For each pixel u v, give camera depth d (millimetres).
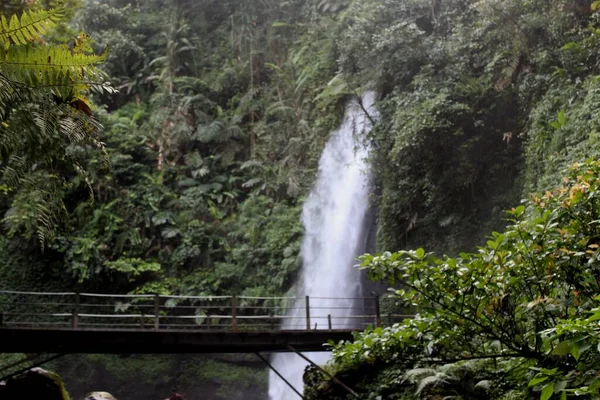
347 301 18203
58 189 2217
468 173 13992
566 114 11461
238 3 25328
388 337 4441
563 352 2656
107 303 20031
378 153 15758
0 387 10328
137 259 20094
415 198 15320
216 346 9695
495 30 13578
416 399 8062
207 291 20000
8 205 18875
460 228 14289
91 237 19984
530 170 12195
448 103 13750
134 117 22656
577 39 12508
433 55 14812
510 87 13602
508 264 3871
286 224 20391
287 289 20031
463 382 7738
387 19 16266
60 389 10758
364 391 9477
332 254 19109
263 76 24203
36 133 1877
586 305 3475
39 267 19594
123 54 24281
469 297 4023
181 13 25297
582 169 4059
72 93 2029
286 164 21531
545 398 2801
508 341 3938
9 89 1833
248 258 20281
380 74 15664
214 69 24125
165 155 22516
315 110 20750
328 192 19859
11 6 3189
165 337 9266
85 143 2121
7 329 8516
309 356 18172
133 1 27125
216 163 22750
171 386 19078
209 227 21172
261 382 19250
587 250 3580
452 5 15766
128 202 20859
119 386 18766
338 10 22281
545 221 3783
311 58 21891
